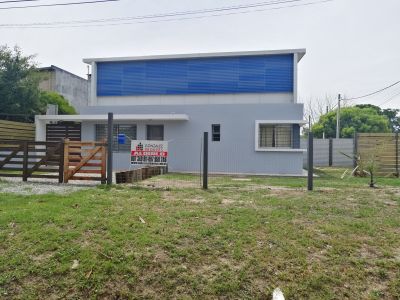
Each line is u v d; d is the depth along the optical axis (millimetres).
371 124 32188
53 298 3250
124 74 17750
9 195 6738
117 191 7562
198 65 17047
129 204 6066
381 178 12680
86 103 30297
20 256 3785
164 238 4293
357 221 5230
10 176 9516
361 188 9023
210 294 3324
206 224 4898
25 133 16172
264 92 16500
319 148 21344
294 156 14656
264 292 3371
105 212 5379
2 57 18438
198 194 7453
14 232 4367
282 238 4430
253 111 15008
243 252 4023
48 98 21516
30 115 18578
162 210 5688
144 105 15906
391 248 4234
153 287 3414
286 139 15031
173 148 15539
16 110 18156
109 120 8648
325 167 20094
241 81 16688
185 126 15500
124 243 4133
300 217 5434
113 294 3326
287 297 3297
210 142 15227
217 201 6555
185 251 3986
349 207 6227
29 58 19375
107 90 17891
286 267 3736
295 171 14633
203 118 15391
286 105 14836
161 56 17078
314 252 4090
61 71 26750
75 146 8922
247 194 7555
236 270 3654
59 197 6555
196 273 3611
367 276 3633
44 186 8266
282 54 16406
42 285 3395
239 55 16516
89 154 8883
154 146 9727
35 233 4316
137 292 3352
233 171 14961
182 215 5344
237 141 15062
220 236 4445
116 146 16062
